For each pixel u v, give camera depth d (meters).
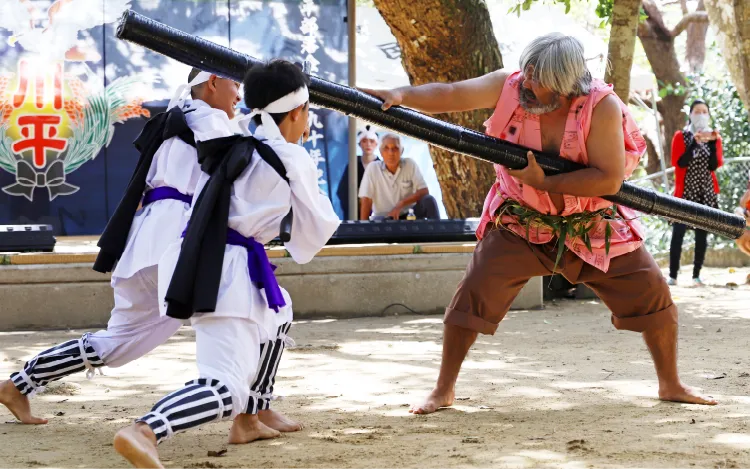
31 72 12.25
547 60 4.55
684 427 4.55
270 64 4.11
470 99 4.80
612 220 4.97
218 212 3.88
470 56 11.59
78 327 8.84
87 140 12.42
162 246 4.21
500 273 4.99
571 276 5.11
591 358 6.78
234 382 3.76
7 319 8.68
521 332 8.24
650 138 22.56
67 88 12.34
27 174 12.30
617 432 4.46
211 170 3.98
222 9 12.39
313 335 8.16
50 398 5.46
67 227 12.43
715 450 4.09
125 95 12.48
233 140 4.02
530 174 4.65
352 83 12.71
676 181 12.15
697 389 5.49
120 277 4.32
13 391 4.70
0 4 12.16
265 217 3.94
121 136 12.52
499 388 5.64
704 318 9.16
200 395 3.66
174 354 7.18
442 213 16.66
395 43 16.03
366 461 3.96
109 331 4.59
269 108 4.07
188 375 6.26
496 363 6.59
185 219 4.20
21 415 4.75
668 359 5.17
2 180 12.27
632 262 5.06
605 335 8.02
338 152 12.70
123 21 4.15
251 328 3.91
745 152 17.02
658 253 15.75
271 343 4.23
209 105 4.56
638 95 21.86
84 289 8.84
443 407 5.07
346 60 12.70
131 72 12.49
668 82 22.52
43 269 8.73
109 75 12.44
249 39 12.45
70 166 12.41
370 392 5.58
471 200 12.07
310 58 12.61
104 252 4.34
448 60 11.60
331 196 12.73
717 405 5.07
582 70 4.59
